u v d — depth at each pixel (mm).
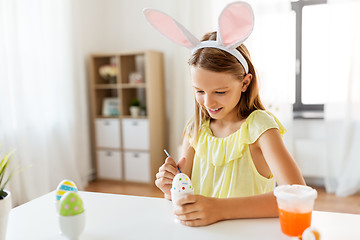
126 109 3629
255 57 3199
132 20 3852
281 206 729
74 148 3393
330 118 3082
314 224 786
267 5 3146
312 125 3285
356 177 3012
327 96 3068
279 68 3160
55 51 3152
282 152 901
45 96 3049
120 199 996
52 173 3162
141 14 3799
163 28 982
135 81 3543
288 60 3146
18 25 2756
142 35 3816
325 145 3113
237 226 785
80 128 3479
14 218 881
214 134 1099
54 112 3197
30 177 2836
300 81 3420
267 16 3152
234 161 1013
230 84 896
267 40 3166
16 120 2723
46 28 3051
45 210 935
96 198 1011
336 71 3031
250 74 973
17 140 2738
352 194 3047
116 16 3922
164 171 1007
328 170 3123
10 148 2660
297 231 711
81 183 3422
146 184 3482
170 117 3658
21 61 2777
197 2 3363
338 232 740
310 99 3416
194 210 788
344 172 3049
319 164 3193
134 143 3500
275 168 894
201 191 1065
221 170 1039
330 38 3025
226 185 1015
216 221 807
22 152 2754
